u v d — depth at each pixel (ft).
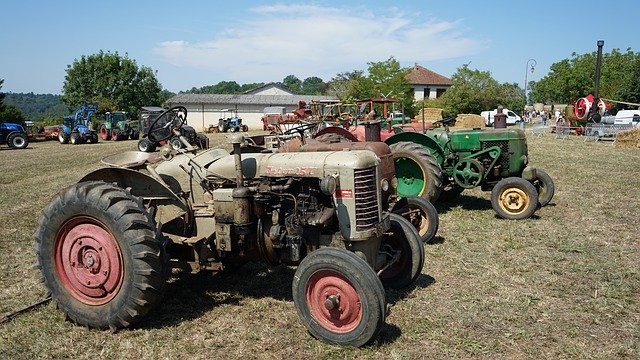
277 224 13.66
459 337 12.32
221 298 15.07
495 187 24.99
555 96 177.06
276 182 13.80
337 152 13.43
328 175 12.55
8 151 78.18
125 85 194.59
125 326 12.95
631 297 14.67
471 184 27.22
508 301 14.46
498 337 12.32
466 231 22.47
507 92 156.15
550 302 14.39
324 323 12.14
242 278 16.69
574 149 58.39
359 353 11.57
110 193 12.97
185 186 15.25
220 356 11.64
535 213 25.77
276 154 14.33
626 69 145.48
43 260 13.64
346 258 11.59
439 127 33.37
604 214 25.23
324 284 12.02
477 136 27.07
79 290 13.39
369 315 11.39
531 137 79.10
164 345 12.19
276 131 40.45
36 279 16.98
